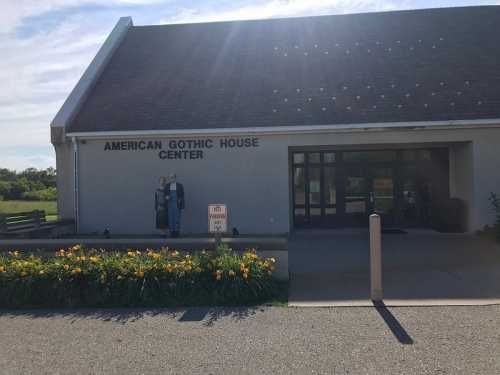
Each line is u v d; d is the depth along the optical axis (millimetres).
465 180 14961
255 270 7715
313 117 14617
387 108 14602
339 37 18219
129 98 16344
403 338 5758
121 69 17906
